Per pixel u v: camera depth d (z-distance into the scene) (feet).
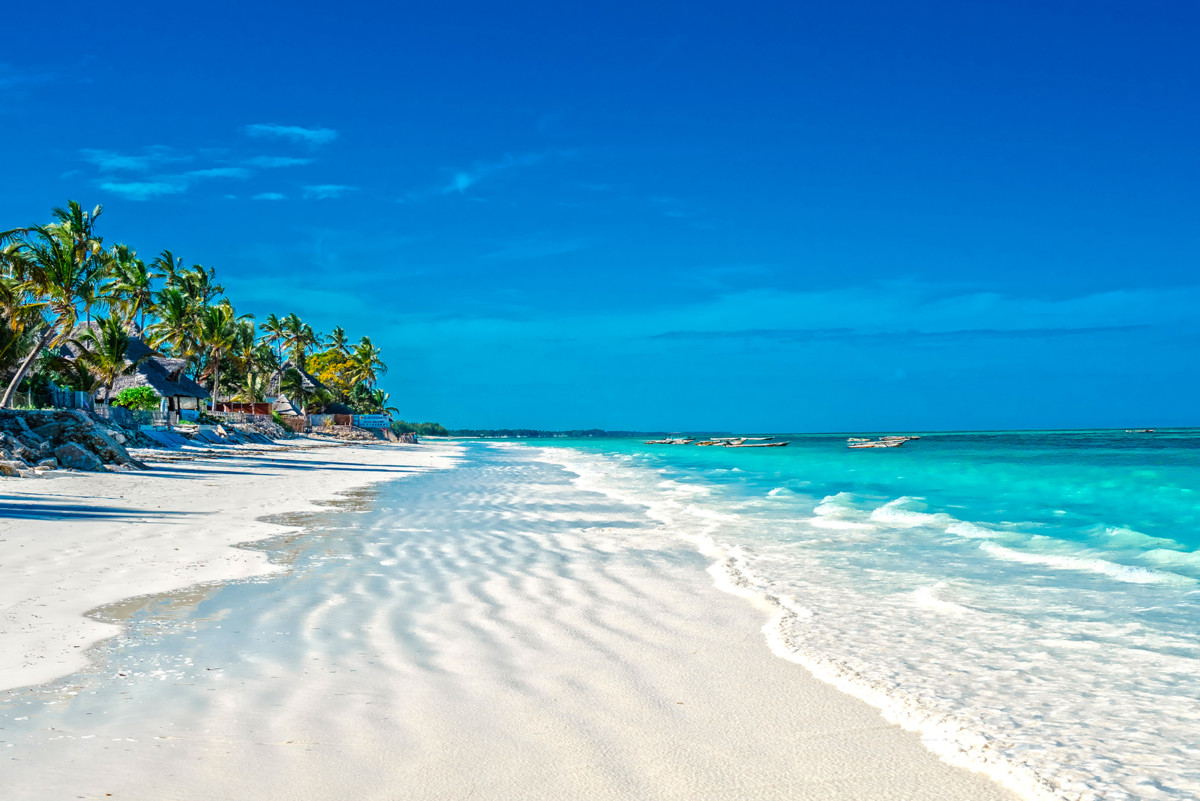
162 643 20.31
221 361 253.03
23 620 21.98
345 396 390.01
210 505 54.65
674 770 13.50
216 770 12.85
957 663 20.04
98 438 81.56
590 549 39.19
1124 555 38.40
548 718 15.81
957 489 84.84
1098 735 15.25
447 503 62.95
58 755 13.21
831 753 14.37
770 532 46.19
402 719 15.46
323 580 29.37
